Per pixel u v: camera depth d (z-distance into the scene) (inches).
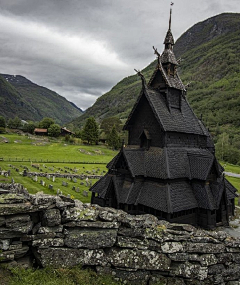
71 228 421.7
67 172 2340.1
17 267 376.2
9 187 475.2
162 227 472.4
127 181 976.9
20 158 3102.9
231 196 1130.7
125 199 919.7
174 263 454.6
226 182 1207.6
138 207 935.7
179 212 890.1
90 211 444.1
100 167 2866.6
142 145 1071.6
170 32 1141.7
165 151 972.6
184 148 1069.8
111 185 957.8
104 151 4473.4
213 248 473.4
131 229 445.7
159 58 1101.1
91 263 420.5
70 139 5305.1
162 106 1056.2
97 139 5226.4
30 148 4072.3
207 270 463.5
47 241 399.2
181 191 933.2
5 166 2309.3
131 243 439.8
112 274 427.8
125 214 470.9
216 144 4852.4
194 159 1018.1
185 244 458.3
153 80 1136.2
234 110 7288.4
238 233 914.1
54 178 1857.8
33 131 5974.4
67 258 407.5
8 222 374.9
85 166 2861.7
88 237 422.0
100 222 435.2
